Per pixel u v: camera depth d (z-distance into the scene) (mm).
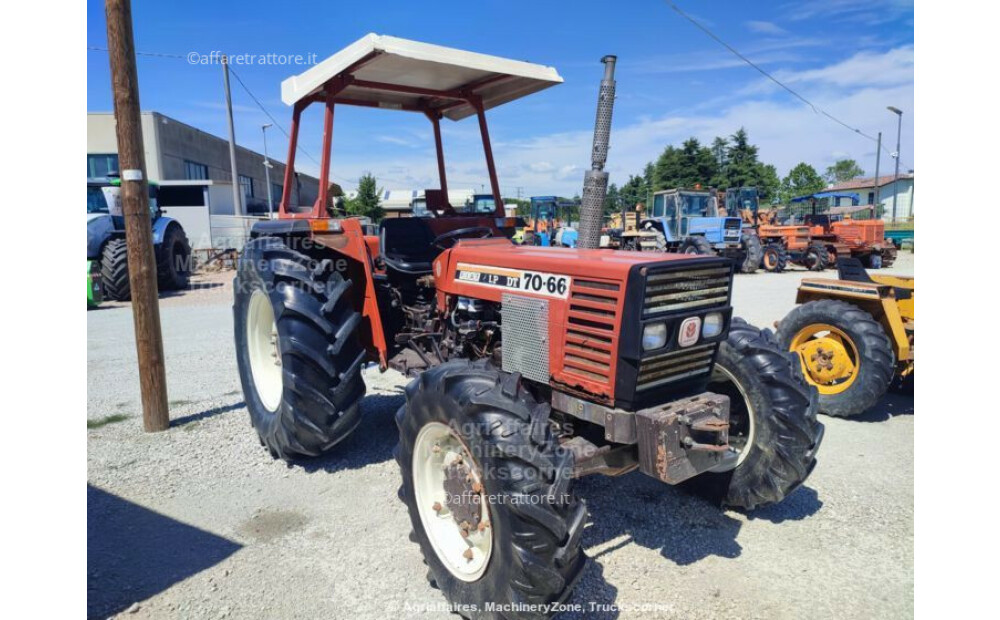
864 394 4441
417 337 3744
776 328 5055
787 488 3023
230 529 3045
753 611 2438
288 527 3062
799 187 59938
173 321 8656
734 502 3174
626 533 3016
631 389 2402
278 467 3744
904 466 3793
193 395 5148
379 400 4973
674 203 17000
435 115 4707
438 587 2529
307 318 3457
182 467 3740
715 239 16234
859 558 2807
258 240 4035
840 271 5262
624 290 2387
